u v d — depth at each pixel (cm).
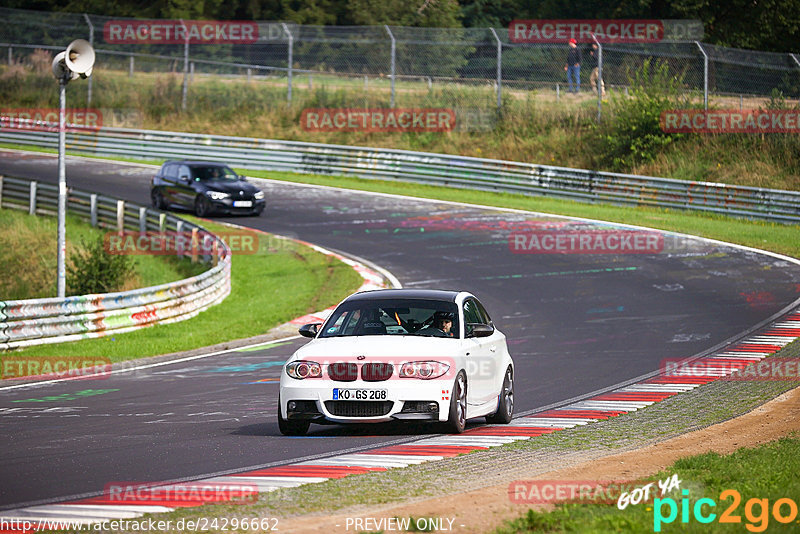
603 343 4775
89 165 11806
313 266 7262
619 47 13575
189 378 4062
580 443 2642
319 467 2320
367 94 13200
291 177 11444
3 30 15675
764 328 5094
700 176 10419
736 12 14750
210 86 14112
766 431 2764
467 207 9625
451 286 6425
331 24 16550
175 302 5750
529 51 14162
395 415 2662
